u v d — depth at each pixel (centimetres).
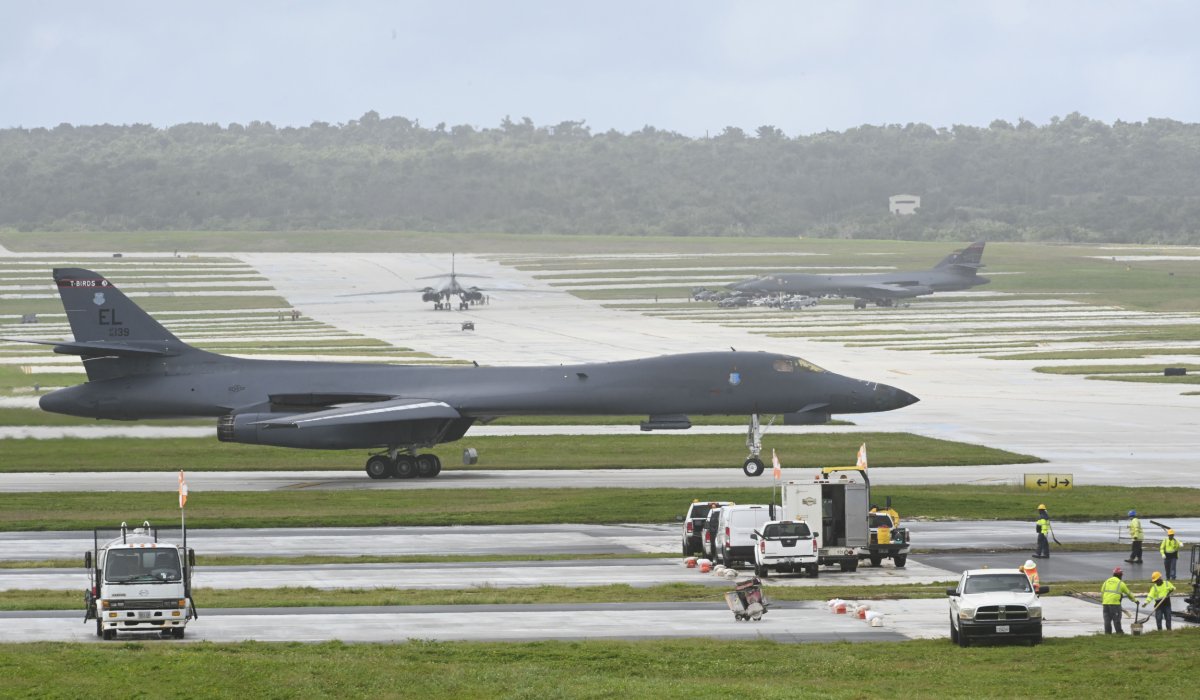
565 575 15750
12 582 15050
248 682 9594
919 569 16362
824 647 11412
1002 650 11225
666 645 11412
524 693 9269
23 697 9144
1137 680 9888
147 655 10588
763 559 15538
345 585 15000
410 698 9206
